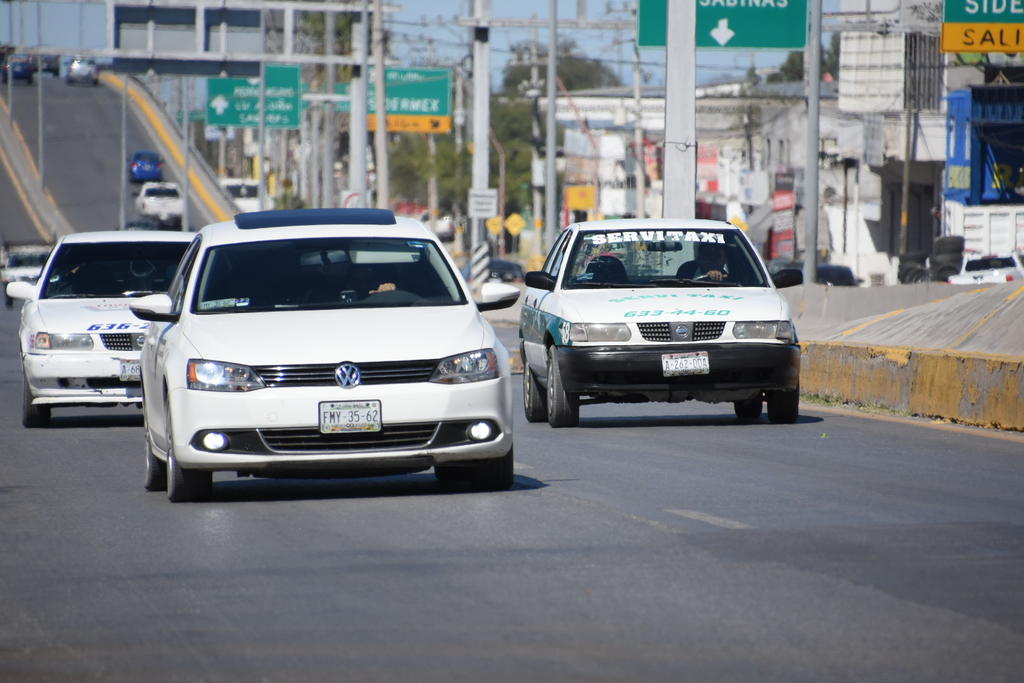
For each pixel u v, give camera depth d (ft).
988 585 81.20
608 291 178.60
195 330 117.60
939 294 329.11
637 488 120.98
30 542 102.12
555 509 109.81
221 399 112.16
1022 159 601.21
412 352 113.29
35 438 176.76
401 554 92.94
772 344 171.12
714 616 74.64
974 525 100.73
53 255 197.16
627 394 171.32
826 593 79.41
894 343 243.40
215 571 89.51
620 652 68.03
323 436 112.06
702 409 204.33
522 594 80.59
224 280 123.75
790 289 370.32
